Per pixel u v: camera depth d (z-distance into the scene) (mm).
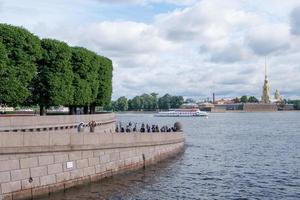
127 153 55094
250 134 143625
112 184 49250
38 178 41344
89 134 47375
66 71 79938
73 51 88250
